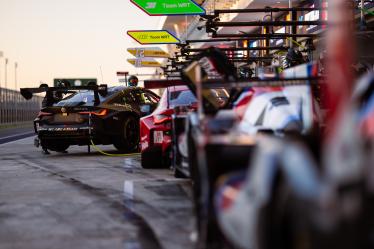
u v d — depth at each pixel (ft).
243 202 12.26
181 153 25.43
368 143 8.66
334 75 10.23
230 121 14.03
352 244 8.36
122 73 74.54
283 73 21.38
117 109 50.21
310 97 20.25
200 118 16.71
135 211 21.88
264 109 20.70
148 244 16.66
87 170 37.68
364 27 47.67
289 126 19.48
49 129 49.49
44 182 31.94
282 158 10.53
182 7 68.54
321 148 12.60
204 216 14.83
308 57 53.67
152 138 36.06
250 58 61.52
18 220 20.85
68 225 19.72
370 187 8.09
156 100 54.75
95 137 48.88
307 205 9.48
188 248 16.05
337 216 8.61
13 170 38.99
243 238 12.48
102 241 17.20
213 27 48.55
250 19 107.86
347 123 9.39
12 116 189.67
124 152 51.49
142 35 88.38
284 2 85.20
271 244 10.78
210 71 22.84
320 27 61.21
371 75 11.55
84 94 51.90
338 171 9.02
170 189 27.14
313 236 9.30
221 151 14.16
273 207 10.74
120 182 30.78
